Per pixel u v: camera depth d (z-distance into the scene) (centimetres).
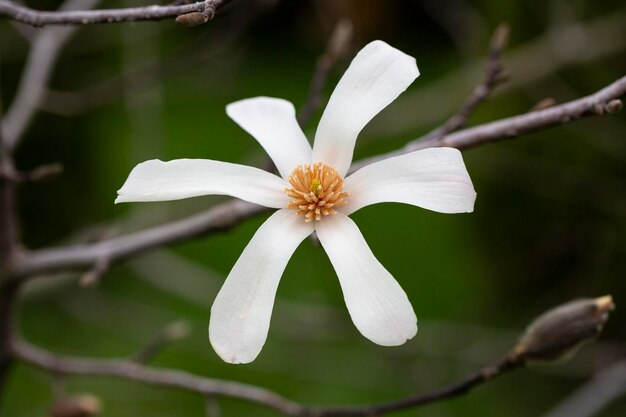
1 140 67
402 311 54
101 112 118
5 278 69
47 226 114
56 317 112
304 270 111
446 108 108
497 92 101
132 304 106
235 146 127
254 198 57
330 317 95
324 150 57
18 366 106
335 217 57
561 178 103
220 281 101
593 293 102
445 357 101
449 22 109
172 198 55
